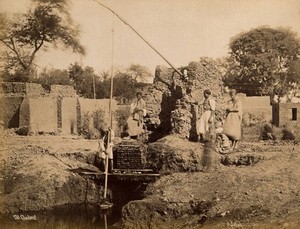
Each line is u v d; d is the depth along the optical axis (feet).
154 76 61.41
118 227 46.98
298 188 45.68
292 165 49.16
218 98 58.08
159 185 49.80
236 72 62.49
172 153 52.11
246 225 43.06
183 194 47.14
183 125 55.57
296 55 62.64
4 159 57.67
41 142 61.05
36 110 65.05
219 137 53.62
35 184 54.80
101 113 67.36
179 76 58.95
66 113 66.28
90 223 50.14
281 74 64.59
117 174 52.95
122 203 52.75
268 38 59.72
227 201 45.47
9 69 64.54
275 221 42.75
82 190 54.39
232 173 48.60
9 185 55.16
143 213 46.44
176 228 44.83
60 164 56.90
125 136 59.11
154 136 59.11
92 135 66.28
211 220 44.34
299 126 66.08
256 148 54.39
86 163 56.80
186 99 56.29
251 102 65.92
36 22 61.93
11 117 65.00
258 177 47.65
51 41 63.05
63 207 53.62
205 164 51.31
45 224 50.75
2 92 65.10
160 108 60.13
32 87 65.57
